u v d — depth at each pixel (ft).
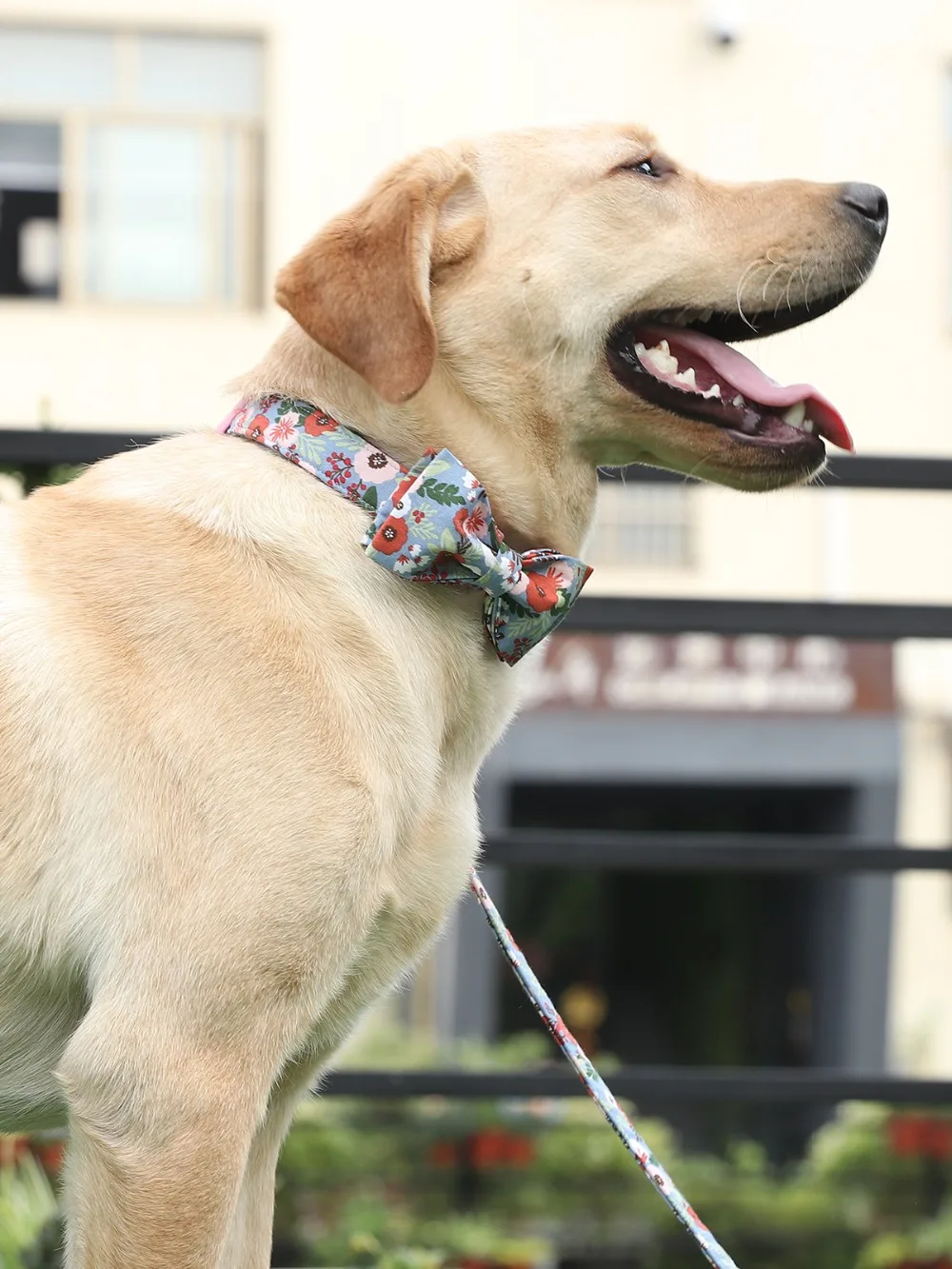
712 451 5.61
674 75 16.78
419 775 5.32
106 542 5.32
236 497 5.37
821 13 16.84
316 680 5.22
